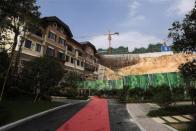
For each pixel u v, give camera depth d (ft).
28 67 98.53
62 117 70.90
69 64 208.74
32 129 51.72
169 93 86.99
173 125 58.65
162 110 81.15
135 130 53.01
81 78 226.38
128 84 171.73
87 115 77.41
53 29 176.35
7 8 63.52
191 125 57.31
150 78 162.91
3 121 54.49
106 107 103.60
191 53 50.88
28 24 80.89
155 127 56.49
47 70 98.99
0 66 85.35
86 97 168.66
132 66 458.09
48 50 167.84
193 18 48.88
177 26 50.93
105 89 221.05
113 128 55.36
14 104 82.89
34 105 89.40
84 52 252.21
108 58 496.23
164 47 496.64
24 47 137.80
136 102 127.24
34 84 100.42
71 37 211.82
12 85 99.66
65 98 155.94
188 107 85.97
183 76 54.95
